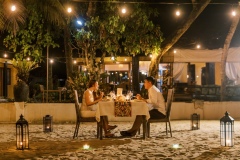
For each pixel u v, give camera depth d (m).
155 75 15.70
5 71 20.72
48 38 15.17
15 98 14.22
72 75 15.17
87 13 14.01
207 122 12.96
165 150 7.58
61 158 6.87
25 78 15.62
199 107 13.95
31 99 15.41
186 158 6.82
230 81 20.14
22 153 7.42
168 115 9.47
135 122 9.66
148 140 8.89
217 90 17.48
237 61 16.89
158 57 15.66
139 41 14.78
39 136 9.70
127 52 15.30
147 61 19.45
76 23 14.40
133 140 8.91
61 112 13.45
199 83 22.36
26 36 14.90
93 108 9.54
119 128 11.33
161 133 10.12
